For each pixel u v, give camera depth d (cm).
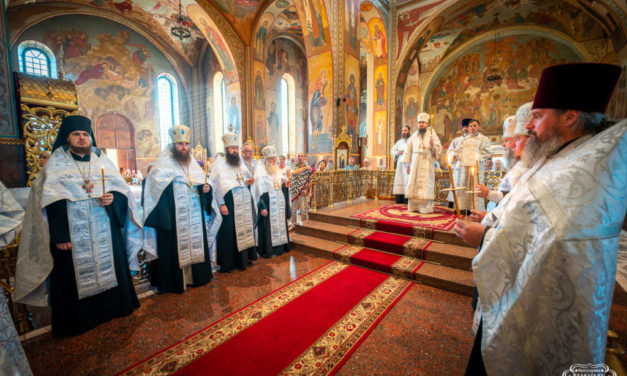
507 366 103
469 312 300
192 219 355
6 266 259
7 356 99
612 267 87
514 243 103
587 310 85
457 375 210
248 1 1202
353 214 601
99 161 285
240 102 1320
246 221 425
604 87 97
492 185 593
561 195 91
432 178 596
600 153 89
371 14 1255
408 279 382
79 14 1540
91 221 267
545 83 107
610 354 96
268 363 222
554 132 105
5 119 488
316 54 897
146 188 332
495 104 1983
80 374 212
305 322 280
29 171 571
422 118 597
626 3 1040
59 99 600
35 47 1434
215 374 211
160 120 1903
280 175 493
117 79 1702
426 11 1253
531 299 97
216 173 403
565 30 1677
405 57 1327
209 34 1291
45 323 282
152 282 362
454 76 2105
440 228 468
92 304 272
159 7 1544
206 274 373
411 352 236
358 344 246
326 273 405
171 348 242
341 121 902
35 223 240
